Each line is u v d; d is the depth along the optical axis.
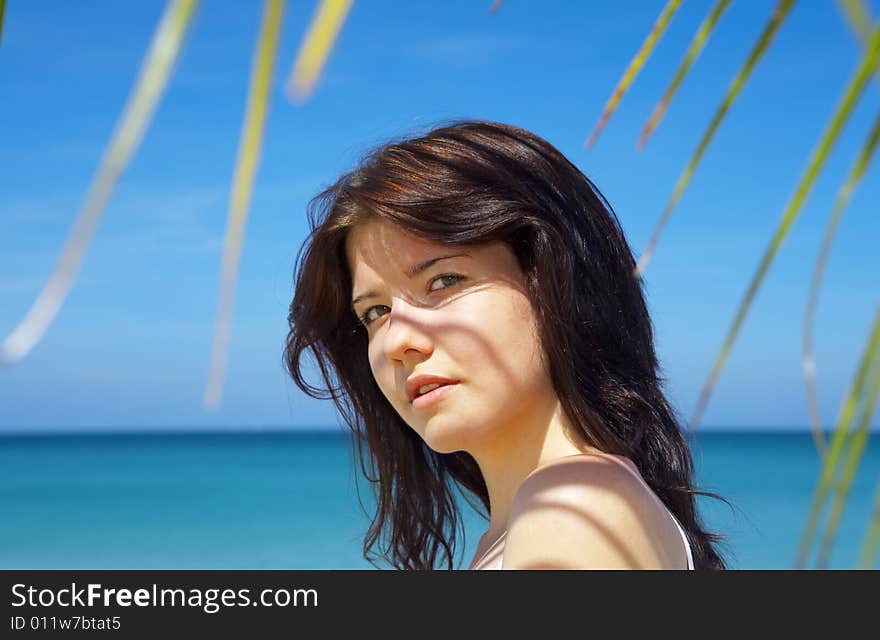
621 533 1.76
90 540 31.88
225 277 0.50
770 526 29.06
